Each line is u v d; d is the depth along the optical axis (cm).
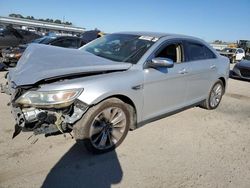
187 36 527
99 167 346
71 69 346
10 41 1316
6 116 481
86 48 490
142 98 405
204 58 560
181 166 365
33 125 338
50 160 352
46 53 407
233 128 527
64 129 351
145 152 393
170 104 472
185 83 493
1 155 353
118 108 376
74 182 313
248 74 1148
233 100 768
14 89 343
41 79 325
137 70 397
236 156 407
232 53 2766
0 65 691
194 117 568
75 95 329
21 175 317
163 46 450
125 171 342
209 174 351
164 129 484
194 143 440
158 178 333
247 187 331
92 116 351
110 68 376
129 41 464
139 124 420
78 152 377
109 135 380
